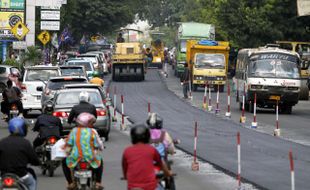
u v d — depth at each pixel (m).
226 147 53.47
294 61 89.44
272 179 39.16
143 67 150.00
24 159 25.95
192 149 51.56
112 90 122.69
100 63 148.00
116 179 38.75
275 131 63.41
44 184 36.84
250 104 89.19
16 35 107.62
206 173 41.00
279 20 155.25
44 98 66.12
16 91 61.44
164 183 27.27
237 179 38.56
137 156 23.09
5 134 60.00
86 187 30.92
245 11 155.62
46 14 123.06
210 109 89.81
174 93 119.00
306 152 51.84
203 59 129.25
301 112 93.25
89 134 30.34
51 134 39.12
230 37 158.50
